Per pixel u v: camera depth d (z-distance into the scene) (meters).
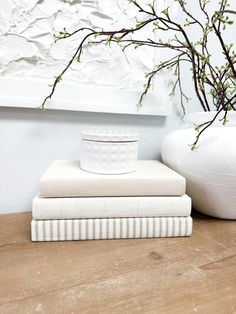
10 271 0.31
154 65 0.56
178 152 0.46
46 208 0.38
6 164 0.51
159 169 0.47
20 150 0.51
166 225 0.40
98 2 0.50
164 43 0.54
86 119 0.54
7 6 0.46
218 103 0.52
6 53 0.47
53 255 0.35
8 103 0.48
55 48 0.49
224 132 0.42
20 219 0.48
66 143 0.53
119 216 0.39
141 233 0.40
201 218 0.49
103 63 0.53
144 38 0.54
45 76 0.49
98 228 0.39
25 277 0.30
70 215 0.38
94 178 0.39
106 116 0.55
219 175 0.41
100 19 0.51
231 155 0.40
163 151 0.52
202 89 0.52
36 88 0.49
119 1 0.52
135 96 0.55
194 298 0.27
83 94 0.51
